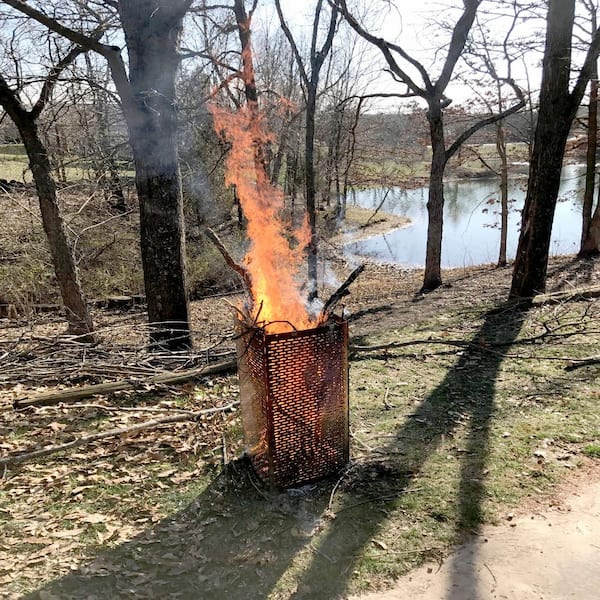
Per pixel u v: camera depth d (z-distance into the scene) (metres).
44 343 4.70
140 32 5.08
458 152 14.12
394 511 2.84
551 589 2.32
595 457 3.25
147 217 5.53
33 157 6.80
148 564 2.51
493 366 4.77
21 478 3.20
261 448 3.03
